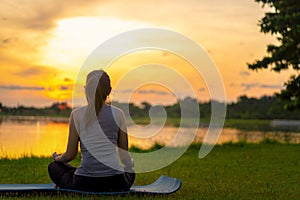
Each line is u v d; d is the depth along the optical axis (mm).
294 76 19016
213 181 7133
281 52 18328
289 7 18250
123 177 4961
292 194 5949
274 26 18156
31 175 7621
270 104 37125
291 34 18141
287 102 21344
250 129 28422
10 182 6805
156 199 4961
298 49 18156
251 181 7262
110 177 4902
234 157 11781
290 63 18375
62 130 18938
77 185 4945
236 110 36188
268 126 32562
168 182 5742
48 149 12688
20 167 8773
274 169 9148
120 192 4957
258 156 12094
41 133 17312
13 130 18281
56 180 5086
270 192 6090
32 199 4801
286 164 10148
